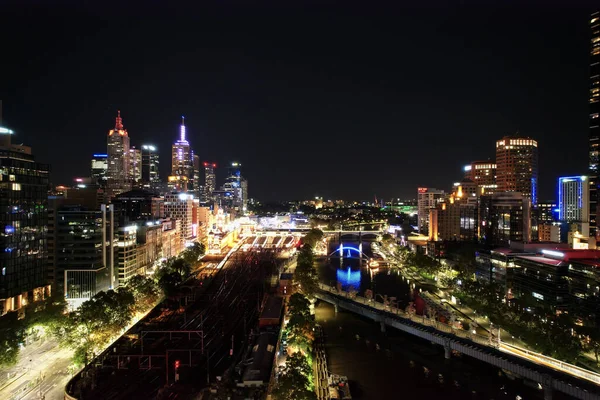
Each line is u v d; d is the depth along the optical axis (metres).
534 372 195.88
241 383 192.88
